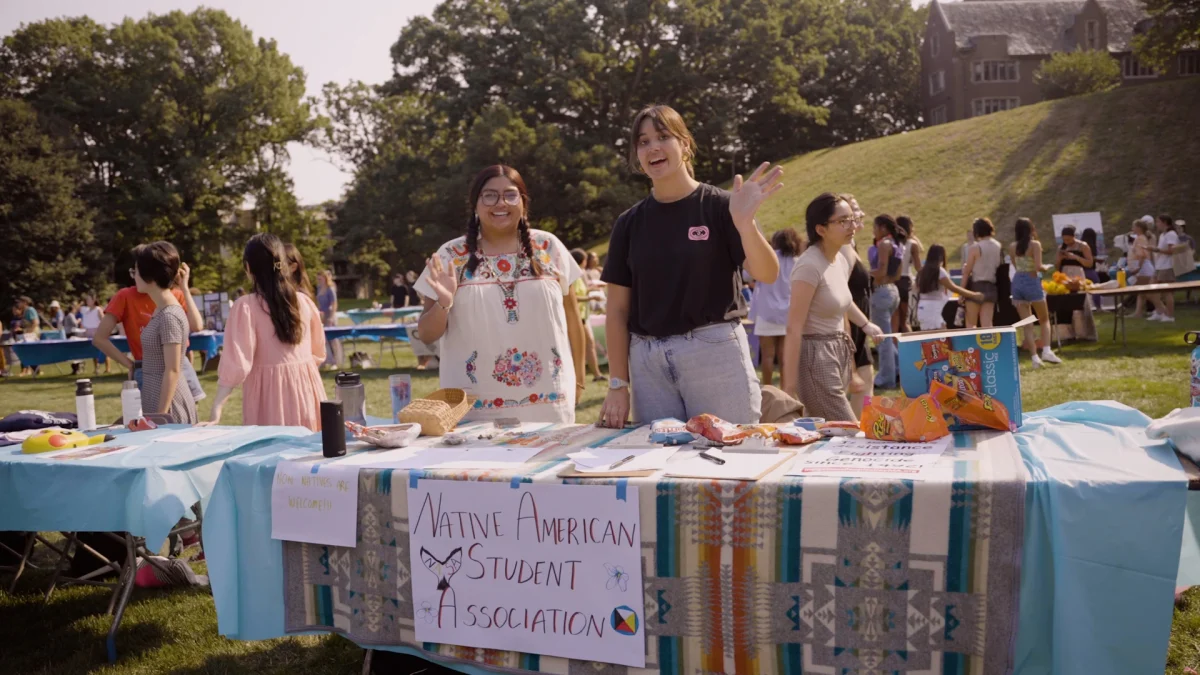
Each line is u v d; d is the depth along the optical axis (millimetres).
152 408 4172
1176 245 12461
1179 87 30797
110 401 11148
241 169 46094
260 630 2734
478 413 3416
